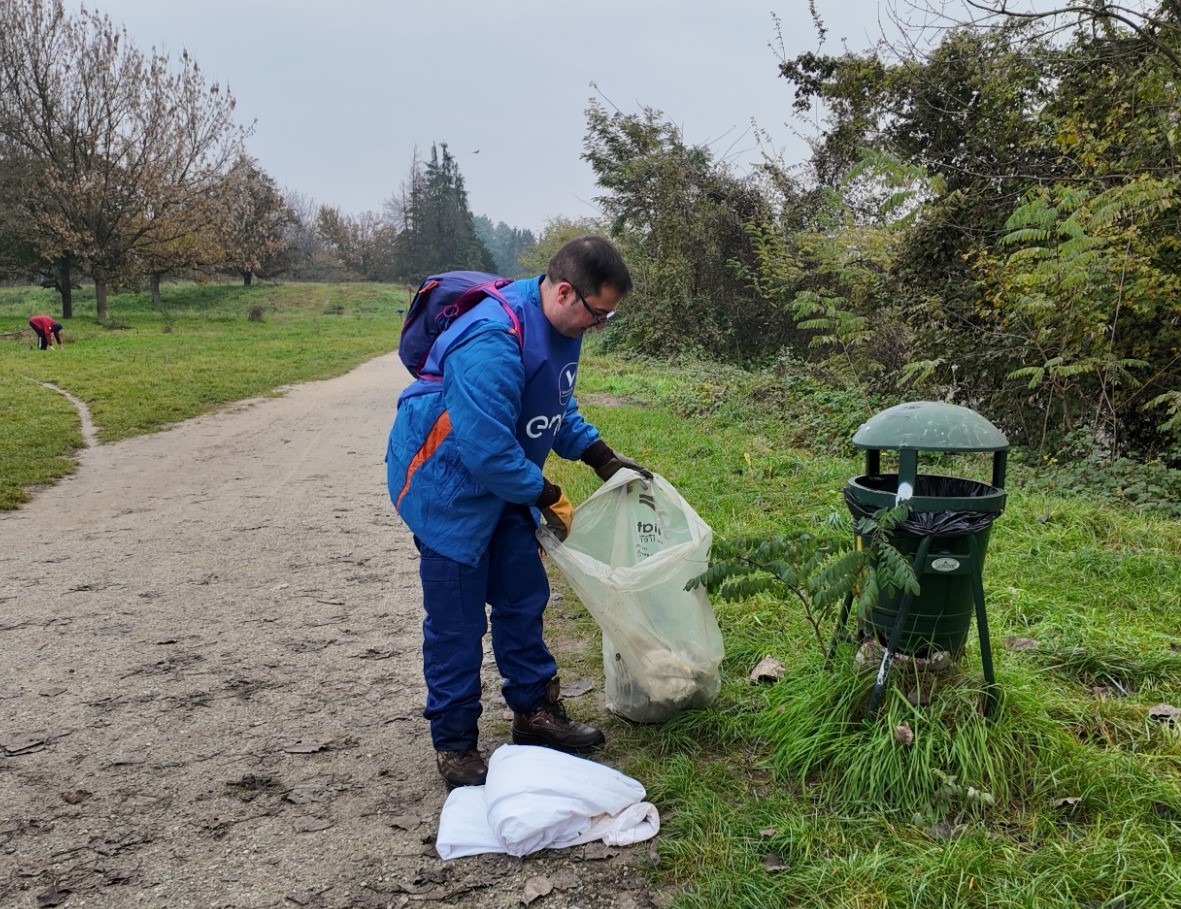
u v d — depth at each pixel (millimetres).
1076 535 4918
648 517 2947
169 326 37406
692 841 2318
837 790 2492
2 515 6914
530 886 2203
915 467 2451
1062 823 2312
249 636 4141
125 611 4531
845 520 5113
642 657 2857
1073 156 9531
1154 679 3119
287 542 5945
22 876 2311
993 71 10641
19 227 37531
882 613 2611
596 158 22906
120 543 5969
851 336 11453
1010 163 10531
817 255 15562
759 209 21062
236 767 2887
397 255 89938
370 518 6660
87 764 2920
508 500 2500
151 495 7637
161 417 12445
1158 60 8750
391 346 29906
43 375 17656
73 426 11414
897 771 2416
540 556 2816
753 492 6242
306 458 9492
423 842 2436
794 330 20250
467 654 2637
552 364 2570
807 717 2684
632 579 2832
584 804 2385
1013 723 2555
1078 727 2758
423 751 2982
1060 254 7203
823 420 9523
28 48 36469
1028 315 8289
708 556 2893
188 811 2619
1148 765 2510
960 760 2404
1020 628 3582
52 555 5680
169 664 3801
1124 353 7883
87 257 37031
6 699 3455
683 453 8094
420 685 3547
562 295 2508
